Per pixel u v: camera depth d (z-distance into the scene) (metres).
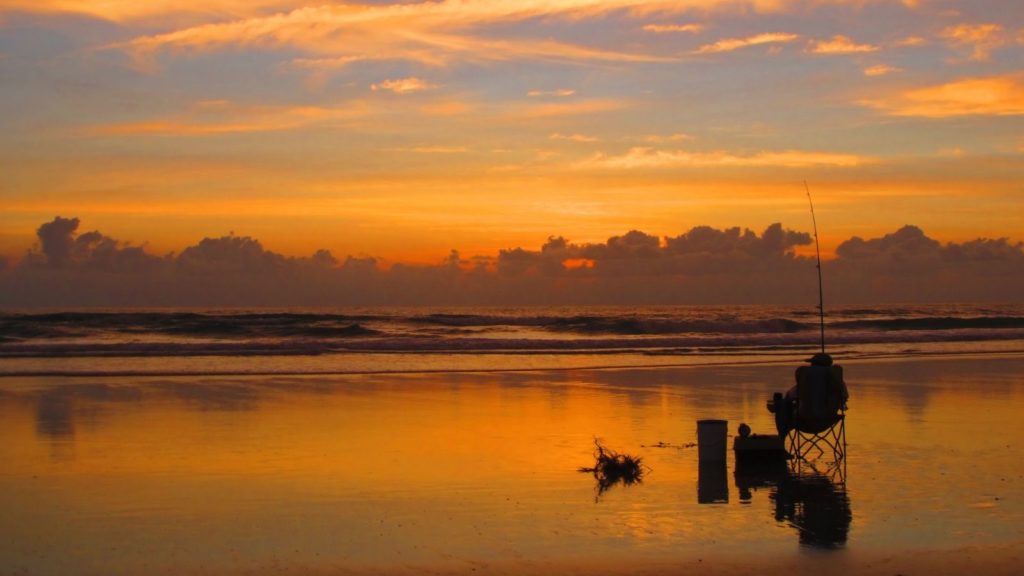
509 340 37.12
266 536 7.86
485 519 8.43
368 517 8.52
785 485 9.84
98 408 16.50
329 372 24.20
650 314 97.75
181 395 18.61
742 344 37.94
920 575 6.80
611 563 7.07
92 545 7.61
